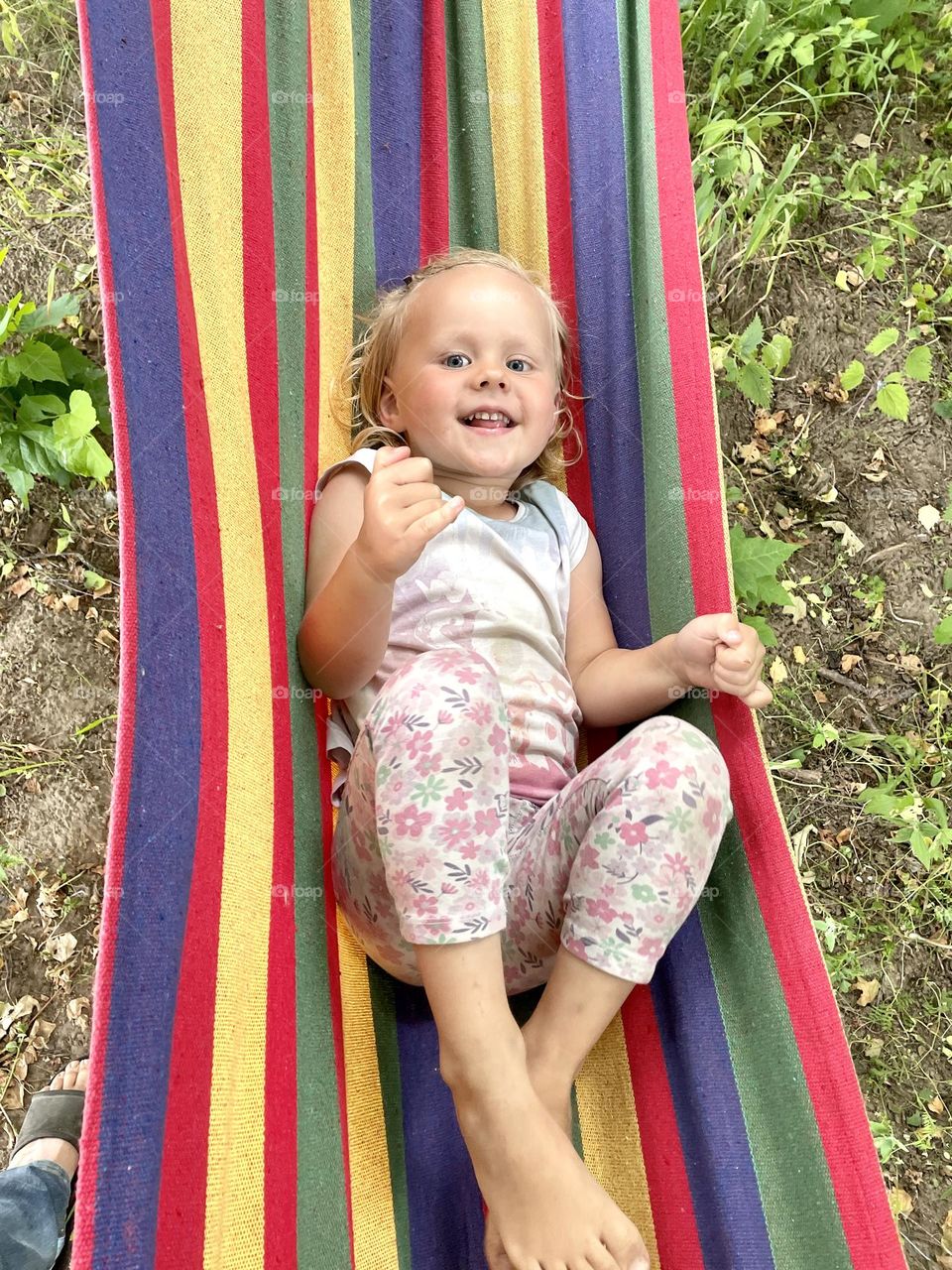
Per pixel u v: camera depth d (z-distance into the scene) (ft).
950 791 7.48
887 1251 3.91
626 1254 3.61
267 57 5.19
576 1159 3.71
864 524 8.18
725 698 4.99
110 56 3.68
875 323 8.74
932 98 9.46
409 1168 4.36
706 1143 4.34
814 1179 4.12
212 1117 3.05
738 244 8.77
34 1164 5.66
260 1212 3.18
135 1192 2.61
